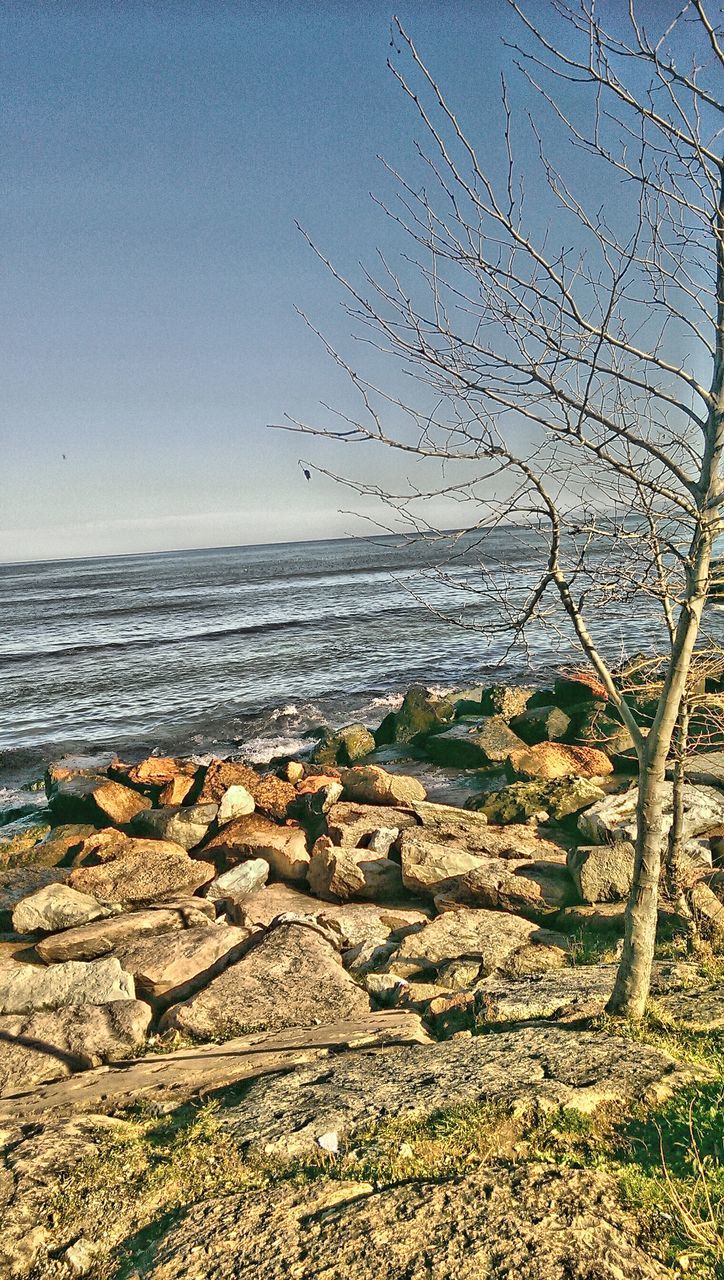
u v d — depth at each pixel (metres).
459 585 5.16
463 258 4.25
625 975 5.44
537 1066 4.87
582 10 4.05
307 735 22.12
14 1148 4.63
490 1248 3.37
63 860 12.89
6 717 27.77
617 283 4.02
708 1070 4.66
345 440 4.26
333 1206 3.79
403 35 3.73
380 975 7.38
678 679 4.79
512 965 7.29
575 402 4.18
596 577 5.10
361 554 162.62
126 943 8.23
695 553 4.64
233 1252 3.52
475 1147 4.16
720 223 4.34
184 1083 5.48
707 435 4.57
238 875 10.37
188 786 15.45
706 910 7.31
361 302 4.31
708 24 4.04
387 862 9.92
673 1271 3.24
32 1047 6.43
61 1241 3.85
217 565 165.75
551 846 10.32
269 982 7.09
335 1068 5.36
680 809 7.53
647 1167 3.88
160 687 30.94
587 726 16.19
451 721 19.70
